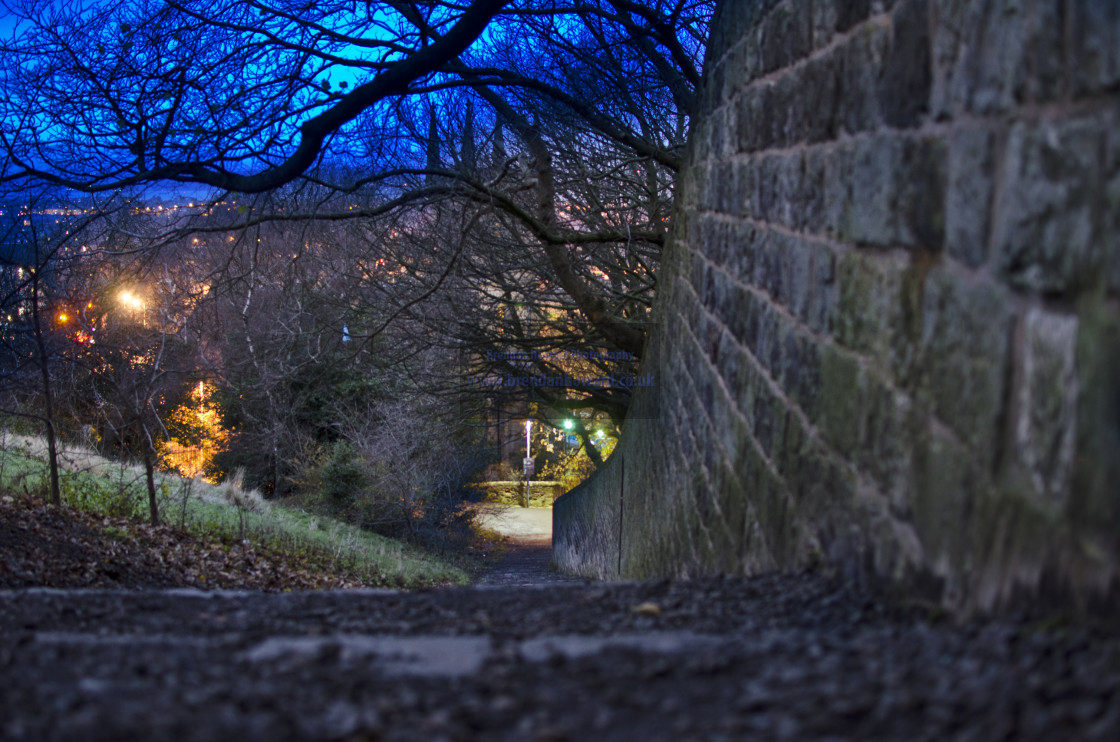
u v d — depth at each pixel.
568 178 14.29
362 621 3.46
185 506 11.93
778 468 4.07
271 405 18.09
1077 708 1.55
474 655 2.55
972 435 2.32
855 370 3.15
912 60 2.74
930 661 2.02
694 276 7.13
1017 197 2.12
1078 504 1.85
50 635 3.11
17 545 7.39
